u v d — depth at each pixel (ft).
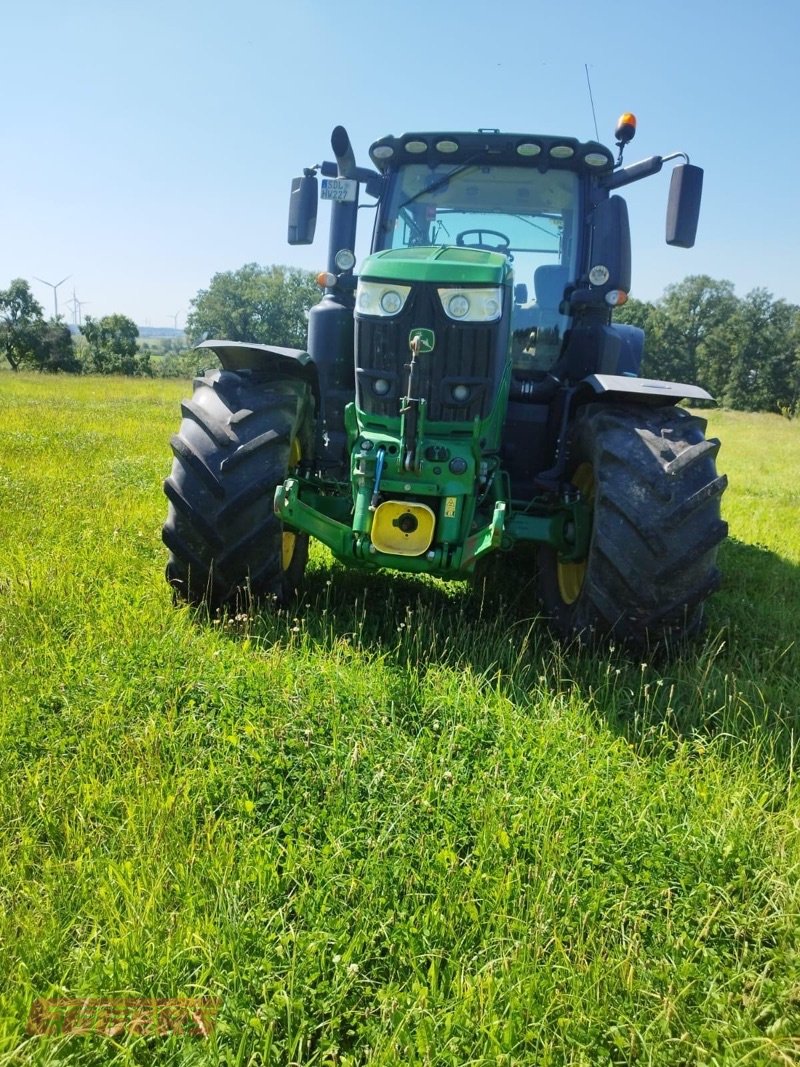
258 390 13.32
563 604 13.98
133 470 26.25
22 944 6.57
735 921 7.40
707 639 13.69
